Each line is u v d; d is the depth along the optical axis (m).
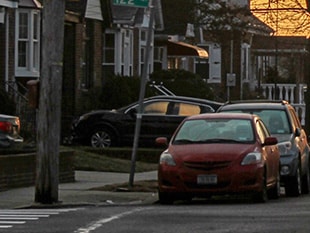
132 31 93.38
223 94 116.69
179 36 110.25
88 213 33.78
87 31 84.56
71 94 79.44
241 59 122.50
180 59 117.19
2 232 28.14
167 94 86.06
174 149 39.59
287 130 47.53
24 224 30.19
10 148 48.94
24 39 72.56
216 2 108.62
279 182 44.06
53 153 38.16
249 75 129.88
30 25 72.44
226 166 38.22
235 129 40.88
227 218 31.72
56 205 37.91
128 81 81.31
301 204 39.00
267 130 44.38
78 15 79.75
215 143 39.94
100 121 67.69
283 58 159.88
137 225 29.70
